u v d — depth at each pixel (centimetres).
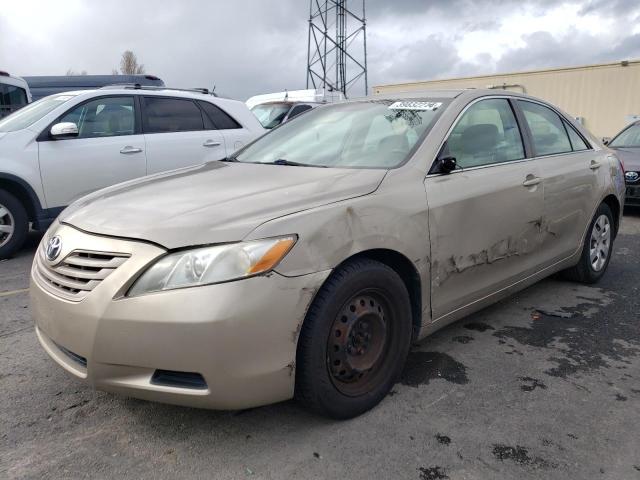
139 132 669
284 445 256
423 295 304
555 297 461
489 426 271
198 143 712
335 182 286
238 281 226
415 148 320
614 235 516
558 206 410
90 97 639
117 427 271
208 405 233
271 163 353
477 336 381
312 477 234
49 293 253
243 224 238
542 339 376
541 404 292
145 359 227
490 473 237
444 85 2122
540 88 1889
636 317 417
